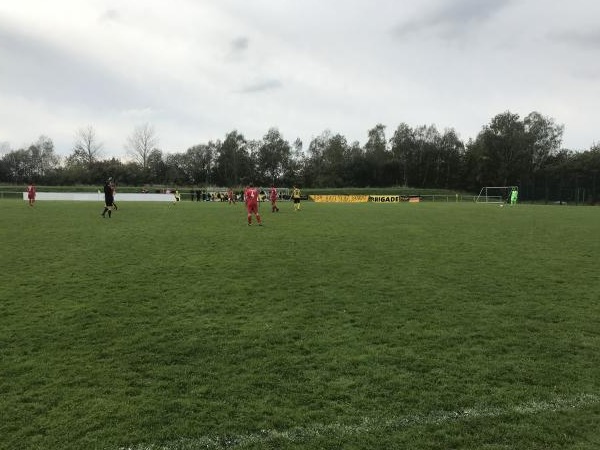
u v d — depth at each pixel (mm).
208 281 10641
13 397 5145
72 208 37500
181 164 122375
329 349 6562
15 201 52750
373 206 49594
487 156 107688
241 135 124375
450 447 4297
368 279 10953
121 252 14586
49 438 4387
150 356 6281
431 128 122062
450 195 88375
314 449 4254
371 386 5445
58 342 6773
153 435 4453
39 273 11398
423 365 6031
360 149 126562
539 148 113562
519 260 13602
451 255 14375
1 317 7918
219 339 6934
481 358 6273
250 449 4254
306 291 9805
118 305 8664
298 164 129875
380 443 4352
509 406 5016
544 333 7273
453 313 8289
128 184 102500
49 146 109875
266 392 5301
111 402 5043
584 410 4949
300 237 18594
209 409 4918
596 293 9773
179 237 18391
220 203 55688
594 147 99812
